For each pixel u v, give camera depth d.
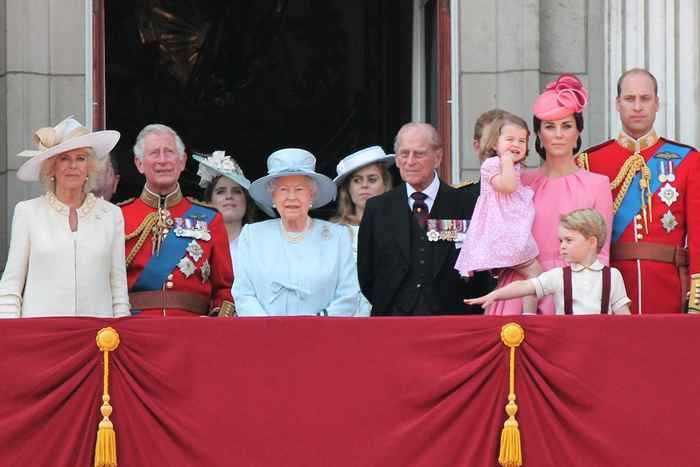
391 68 62.03
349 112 66.56
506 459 39.22
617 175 44.44
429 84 54.25
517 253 41.94
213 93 67.12
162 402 39.59
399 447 39.47
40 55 49.88
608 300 41.34
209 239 45.34
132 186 65.06
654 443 39.50
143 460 39.41
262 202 44.84
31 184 49.38
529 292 41.41
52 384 39.38
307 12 66.94
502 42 51.09
